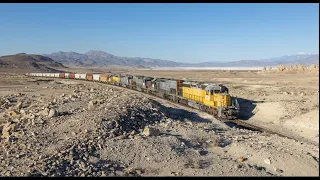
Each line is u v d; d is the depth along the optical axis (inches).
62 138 856.3
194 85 1716.3
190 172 658.8
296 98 1909.4
